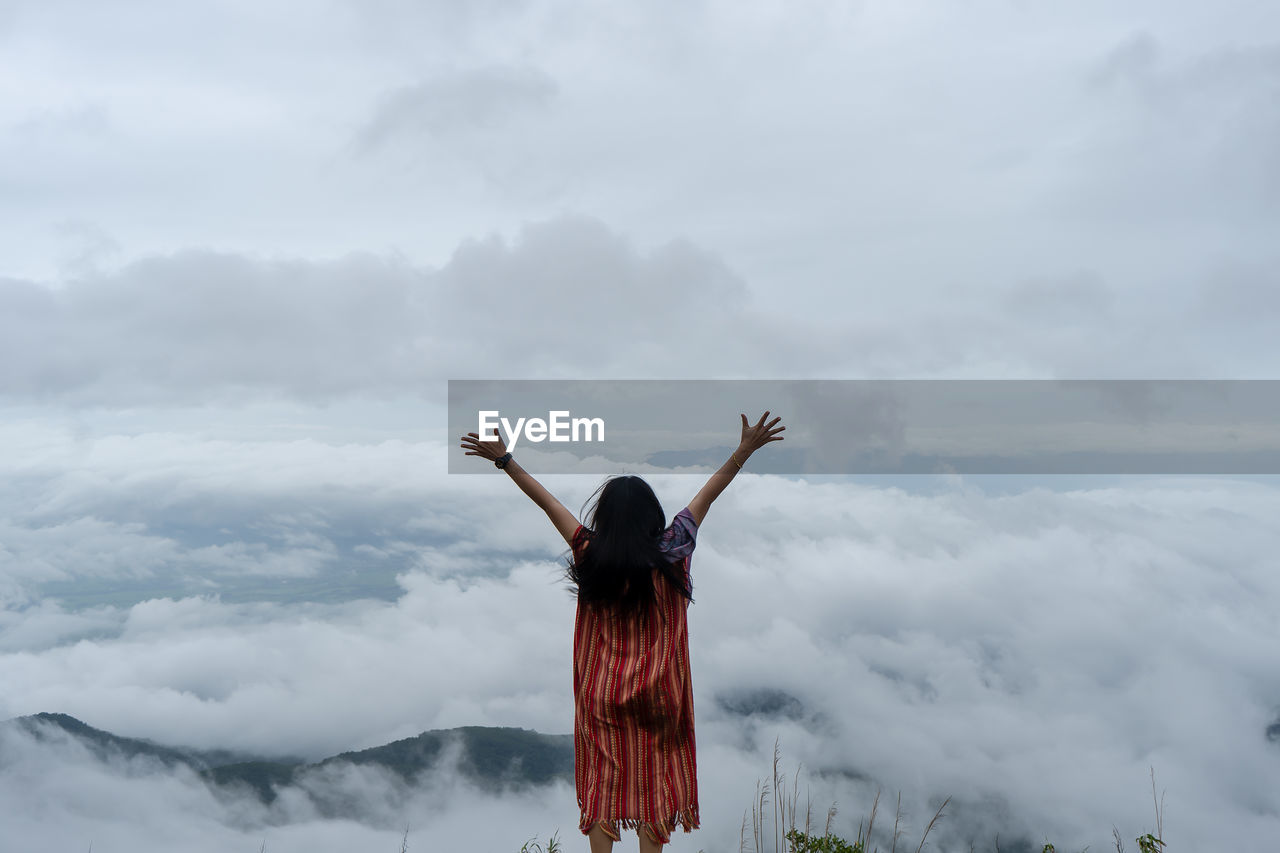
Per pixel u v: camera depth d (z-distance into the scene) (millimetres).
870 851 4113
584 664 3010
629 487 3004
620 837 2926
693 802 2955
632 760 2910
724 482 3115
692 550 3016
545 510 3080
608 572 2900
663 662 2916
